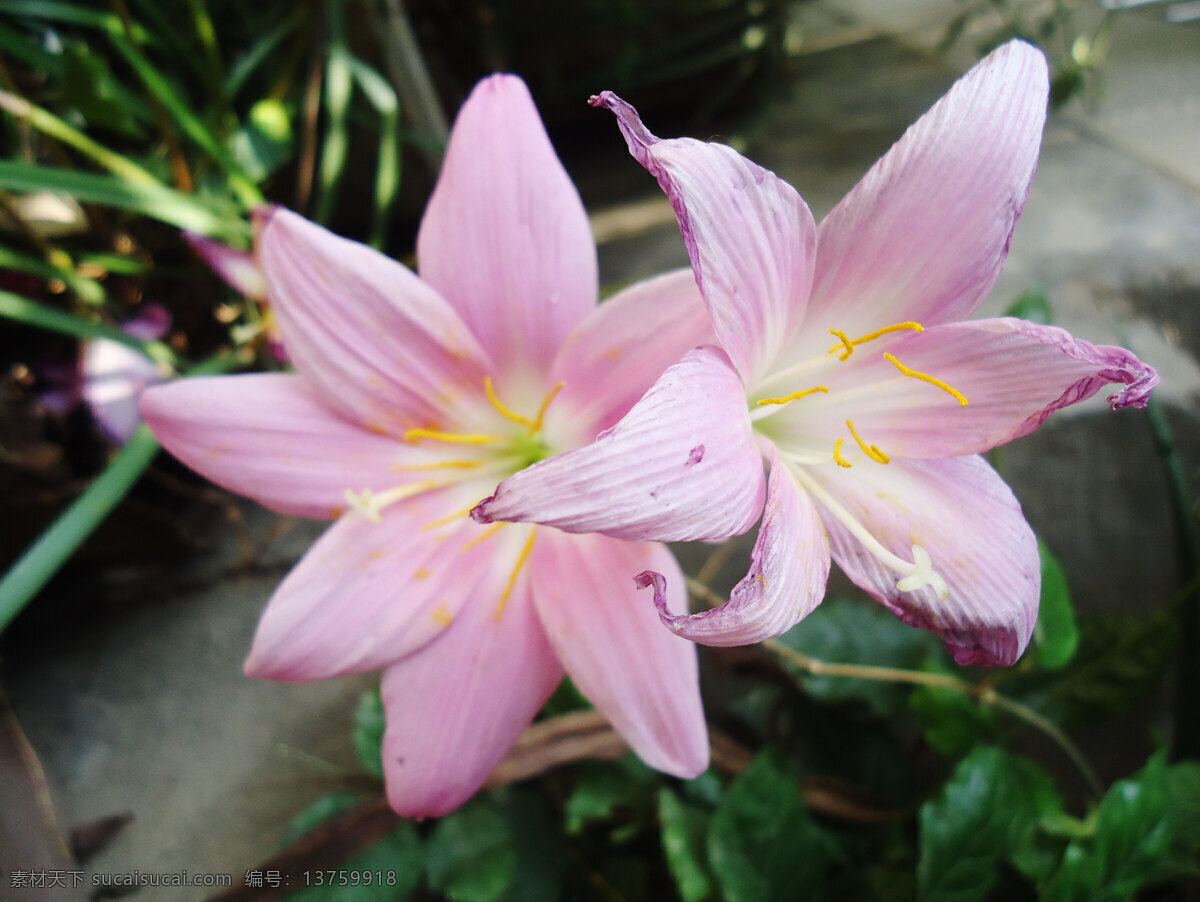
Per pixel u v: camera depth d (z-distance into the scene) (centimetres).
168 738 15
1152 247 21
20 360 17
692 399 7
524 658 9
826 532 9
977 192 8
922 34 34
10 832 12
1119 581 15
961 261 8
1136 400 7
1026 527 8
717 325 8
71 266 17
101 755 14
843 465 8
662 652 9
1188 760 12
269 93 21
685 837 11
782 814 11
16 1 16
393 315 9
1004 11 33
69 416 16
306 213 22
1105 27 27
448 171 9
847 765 13
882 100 30
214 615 16
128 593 16
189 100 20
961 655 8
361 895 11
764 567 7
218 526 17
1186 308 19
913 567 8
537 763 11
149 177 16
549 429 10
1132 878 10
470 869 11
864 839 12
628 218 26
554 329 9
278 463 9
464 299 9
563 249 9
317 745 14
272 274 9
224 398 9
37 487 15
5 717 13
